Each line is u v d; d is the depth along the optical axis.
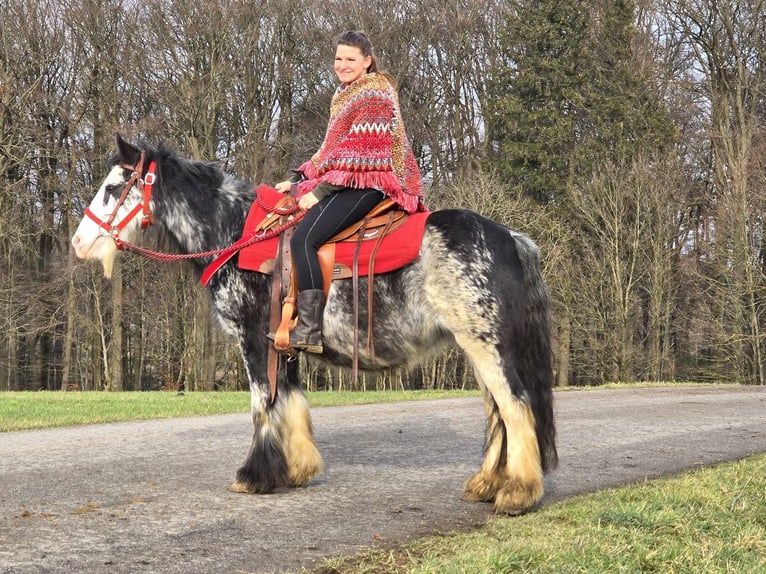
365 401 14.61
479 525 4.84
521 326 5.20
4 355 30.17
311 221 5.33
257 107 28.06
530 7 34.62
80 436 9.07
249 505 5.30
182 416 11.80
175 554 4.25
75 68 26.50
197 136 25.31
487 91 33.44
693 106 33.22
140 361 34.06
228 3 25.11
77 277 28.05
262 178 25.89
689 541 4.27
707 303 29.95
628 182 29.59
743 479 5.89
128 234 5.82
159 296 28.78
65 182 27.73
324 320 5.40
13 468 6.80
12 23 25.92
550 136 31.89
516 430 5.10
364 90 5.31
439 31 30.53
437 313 5.22
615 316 29.36
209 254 5.65
